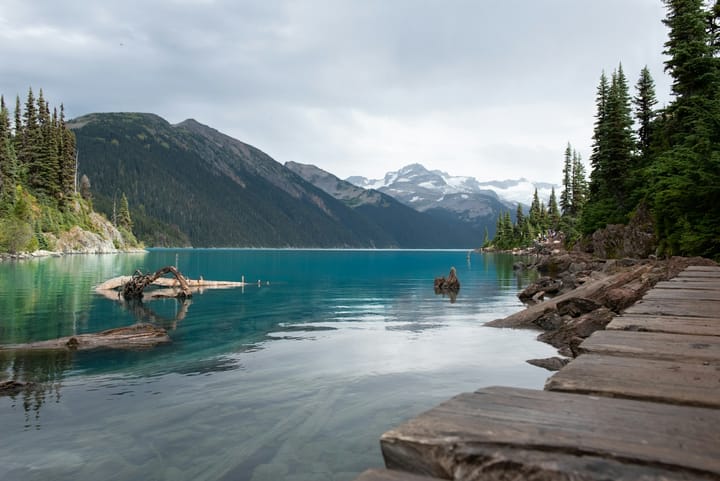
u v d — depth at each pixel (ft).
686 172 91.61
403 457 5.20
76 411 24.30
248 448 19.77
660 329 15.98
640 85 186.91
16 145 368.48
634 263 85.56
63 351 39.24
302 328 52.24
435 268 220.84
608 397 7.52
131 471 17.70
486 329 51.42
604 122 199.52
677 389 8.09
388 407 24.89
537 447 4.94
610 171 184.55
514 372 32.30
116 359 36.42
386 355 37.81
